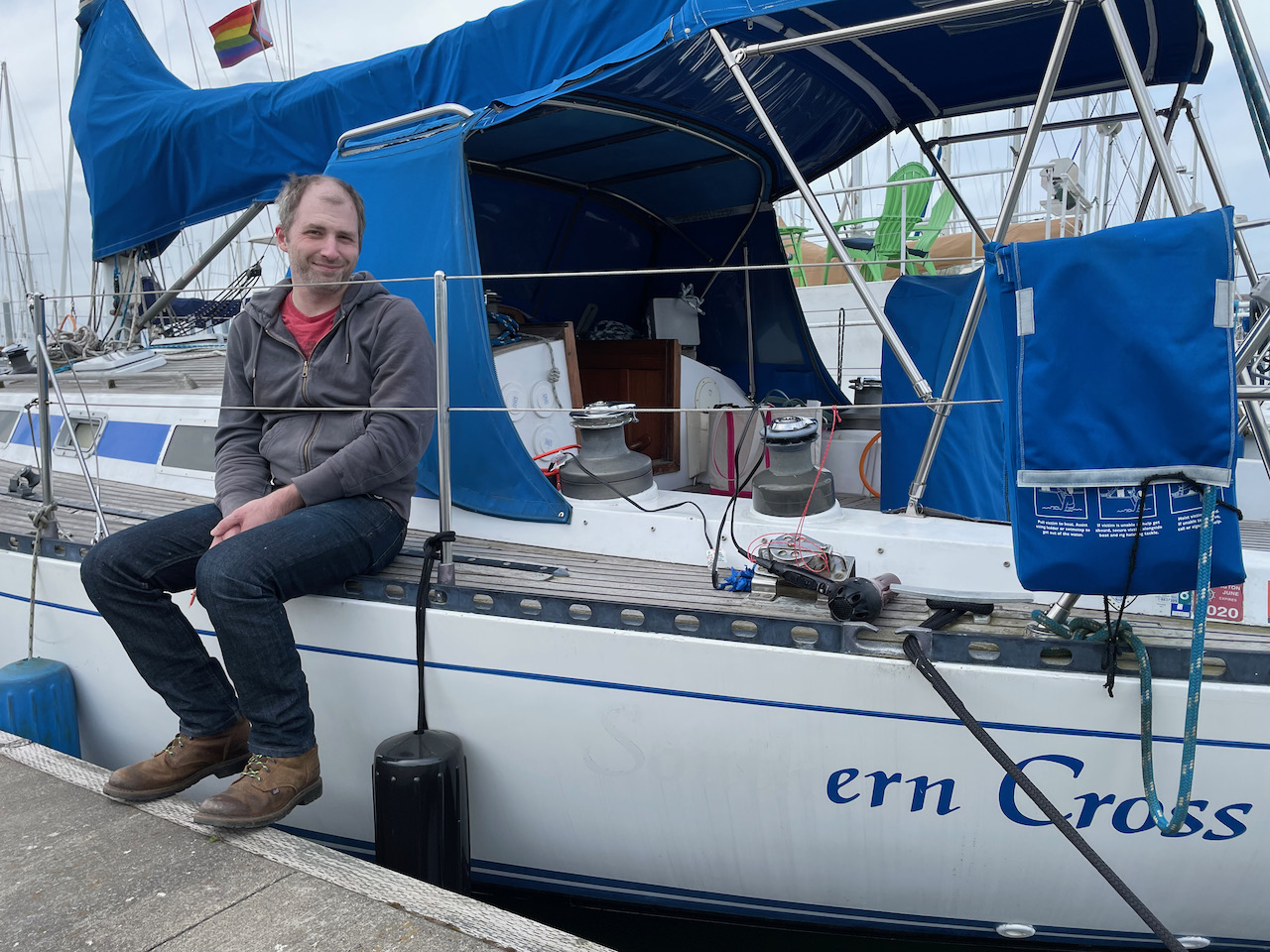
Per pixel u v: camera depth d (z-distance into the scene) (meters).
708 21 2.09
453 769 2.01
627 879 2.18
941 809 1.86
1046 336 1.47
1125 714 1.71
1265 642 1.76
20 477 3.27
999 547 2.11
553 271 4.19
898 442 2.88
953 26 2.66
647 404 3.71
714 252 4.30
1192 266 1.41
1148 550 1.47
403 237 2.75
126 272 4.49
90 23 3.99
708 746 1.95
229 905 1.76
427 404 2.15
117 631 2.05
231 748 2.15
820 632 1.83
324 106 3.29
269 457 2.25
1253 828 1.73
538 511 2.55
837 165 3.82
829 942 2.24
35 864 1.90
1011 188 2.01
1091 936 1.94
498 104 2.49
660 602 2.01
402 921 1.71
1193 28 2.62
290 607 2.26
